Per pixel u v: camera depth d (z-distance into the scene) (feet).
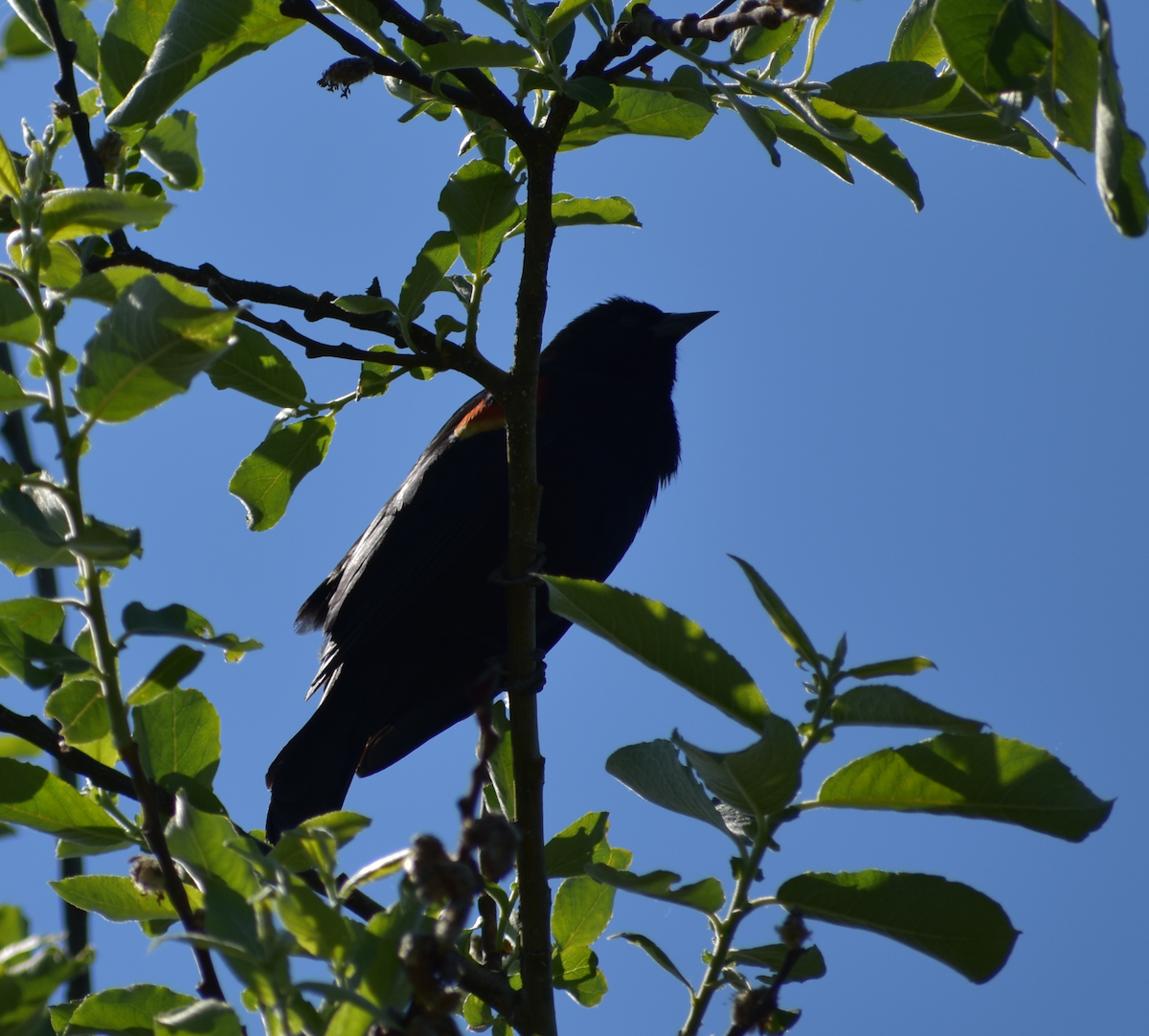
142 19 21.99
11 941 11.41
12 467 14.08
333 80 21.02
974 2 12.94
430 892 11.73
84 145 21.11
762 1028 16.19
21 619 17.15
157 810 14.43
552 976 22.06
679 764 16.20
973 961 15.11
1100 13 12.06
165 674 15.64
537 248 22.15
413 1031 11.68
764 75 20.39
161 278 12.87
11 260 14.19
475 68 20.74
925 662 14.60
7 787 17.02
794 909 15.38
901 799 15.12
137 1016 16.03
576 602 14.80
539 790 21.44
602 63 21.04
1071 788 14.85
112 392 13.34
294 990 11.69
